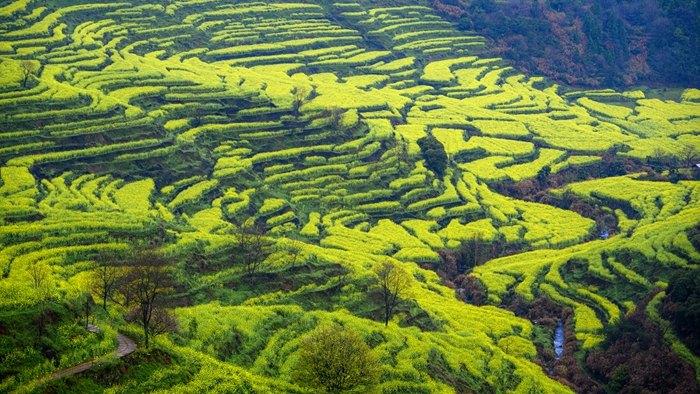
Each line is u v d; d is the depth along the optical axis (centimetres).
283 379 10394
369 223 18988
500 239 19175
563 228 19900
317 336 10400
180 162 19050
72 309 9594
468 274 17475
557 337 15012
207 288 13012
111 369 8581
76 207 15325
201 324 11150
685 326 13550
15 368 8056
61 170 17212
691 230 18012
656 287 15488
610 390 13000
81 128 18575
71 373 8250
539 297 16325
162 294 12256
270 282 13725
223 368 9812
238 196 18362
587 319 15100
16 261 12000
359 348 10306
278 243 15225
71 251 12706
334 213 18900
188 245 14000
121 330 9744
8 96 18912
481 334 14088
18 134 17650
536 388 12281
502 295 16512
